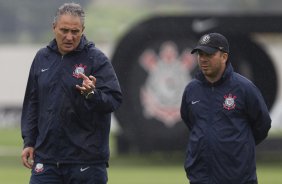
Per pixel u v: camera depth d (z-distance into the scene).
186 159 25.28
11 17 193.00
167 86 63.19
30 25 194.62
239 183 24.61
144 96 63.16
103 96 23.78
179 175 54.97
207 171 24.77
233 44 64.06
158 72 63.16
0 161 67.44
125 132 63.19
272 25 63.53
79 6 24.11
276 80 64.62
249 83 24.84
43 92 24.41
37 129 25.20
